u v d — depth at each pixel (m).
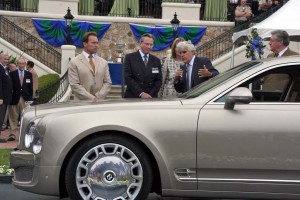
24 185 5.65
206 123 5.46
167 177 5.48
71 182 5.49
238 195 5.50
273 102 5.57
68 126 5.48
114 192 5.55
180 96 6.16
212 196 5.52
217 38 19.77
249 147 5.43
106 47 20.22
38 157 5.53
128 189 5.56
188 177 5.49
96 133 5.52
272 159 5.43
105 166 5.52
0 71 10.98
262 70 5.74
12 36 19.41
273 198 5.50
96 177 5.52
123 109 5.57
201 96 5.65
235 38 12.80
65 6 20.12
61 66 17.92
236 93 5.34
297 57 5.82
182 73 7.85
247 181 5.45
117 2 20.95
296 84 5.88
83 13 20.91
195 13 20.67
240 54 18.48
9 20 19.73
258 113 5.48
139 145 5.55
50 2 20.00
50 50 19.33
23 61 12.31
